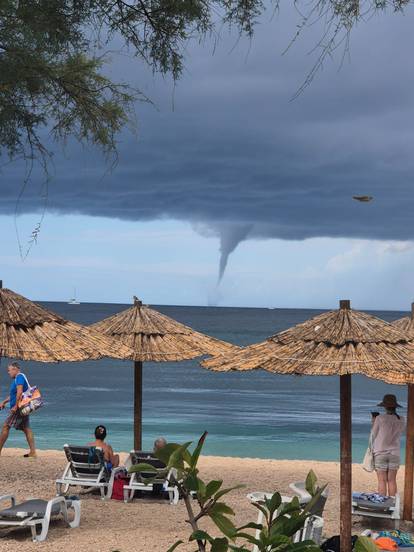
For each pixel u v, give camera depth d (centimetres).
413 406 1086
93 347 961
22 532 938
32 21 739
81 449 1173
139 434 1323
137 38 736
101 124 817
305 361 755
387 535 902
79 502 971
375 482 1427
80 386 5184
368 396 5150
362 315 812
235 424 3303
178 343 1285
